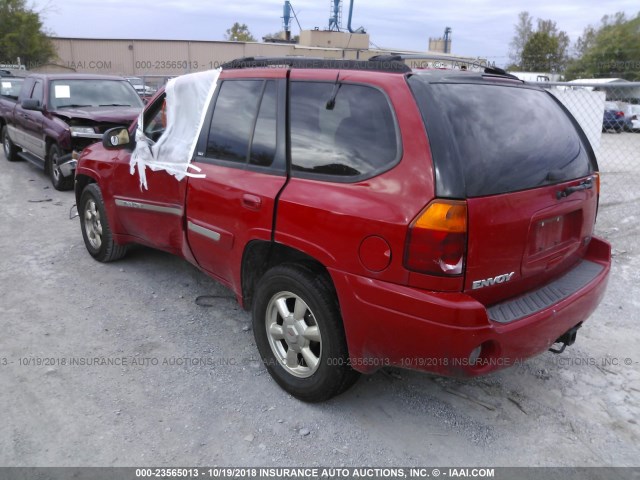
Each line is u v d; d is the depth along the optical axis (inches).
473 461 114.1
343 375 122.8
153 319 173.5
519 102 125.4
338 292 114.3
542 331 112.0
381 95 112.6
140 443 116.8
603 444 119.8
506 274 110.0
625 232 266.7
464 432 122.8
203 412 127.6
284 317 130.5
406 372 146.2
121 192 193.2
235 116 145.5
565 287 124.8
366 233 107.3
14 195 348.2
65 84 385.1
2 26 1433.3
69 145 341.4
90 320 171.6
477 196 102.3
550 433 123.1
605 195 350.0
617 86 310.3
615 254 237.5
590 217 137.5
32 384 136.6
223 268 149.7
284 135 130.4
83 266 218.4
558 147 127.8
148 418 124.9
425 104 106.3
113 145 189.2
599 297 130.6
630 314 182.1
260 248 136.6
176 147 163.9
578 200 128.0
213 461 112.3
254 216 131.0
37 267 216.7
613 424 126.5
